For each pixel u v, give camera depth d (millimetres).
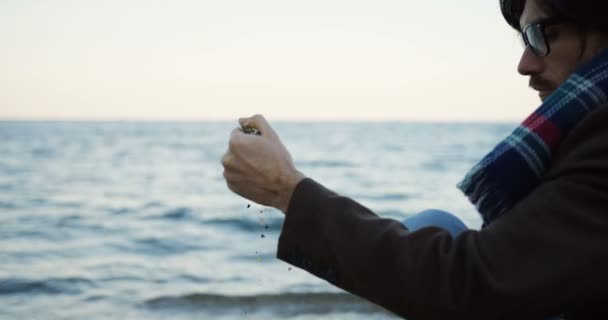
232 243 13211
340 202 1062
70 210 19047
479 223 15992
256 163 1109
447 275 940
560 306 924
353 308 7340
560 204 938
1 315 7500
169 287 9062
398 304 978
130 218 17344
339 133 105688
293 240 1072
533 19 1103
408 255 973
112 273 10070
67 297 8414
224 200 22125
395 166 38844
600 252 900
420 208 20594
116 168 37594
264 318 7188
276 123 163375
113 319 7340
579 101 1023
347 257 1014
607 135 954
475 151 56750
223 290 8734
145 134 101750
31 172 33969
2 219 16828
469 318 932
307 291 8195
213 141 77625
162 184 28547
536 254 920
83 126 158750
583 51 1075
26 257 11391
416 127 155125
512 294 908
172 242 13352
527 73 1145
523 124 1074
